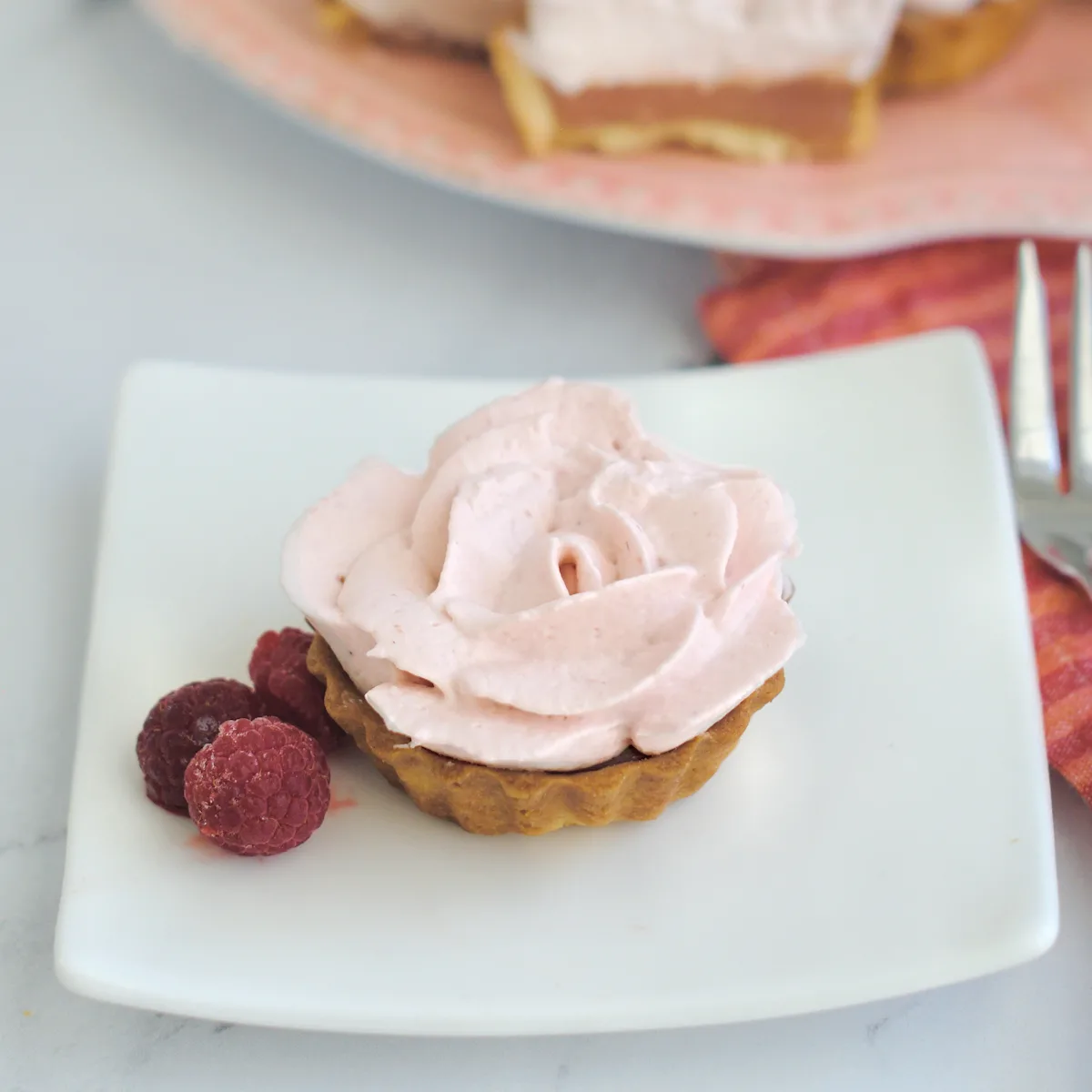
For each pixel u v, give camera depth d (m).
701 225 0.55
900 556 0.48
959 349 0.51
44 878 0.46
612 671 0.43
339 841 0.44
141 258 0.59
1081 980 0.44
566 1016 0.42
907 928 0.43
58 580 0.51
